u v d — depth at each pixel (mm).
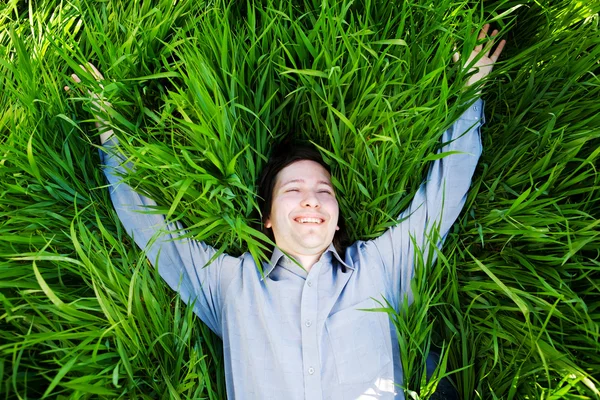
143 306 1138
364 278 1153
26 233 1090
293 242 1118
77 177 1222
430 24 1253
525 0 1335
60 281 1033
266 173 1238
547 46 1307
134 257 1180
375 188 1249
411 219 1179
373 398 1063
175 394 1024
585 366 1053
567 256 1027
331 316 1107
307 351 1067
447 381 1237
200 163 1152
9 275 985
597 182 1150
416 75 1235
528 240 1185
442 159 1176
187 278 1173
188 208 1151
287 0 1317
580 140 1128
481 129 1338
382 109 1207
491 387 1147
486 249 1270
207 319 1186
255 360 1078
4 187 1102
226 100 1220
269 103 1207
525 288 1162
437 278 1178
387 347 1107
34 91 1155
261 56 1237
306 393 1048
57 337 906
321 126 1295
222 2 1326
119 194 1186
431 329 1224
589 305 1091
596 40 1208
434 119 1171
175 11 1297
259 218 1271
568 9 1305
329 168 1267
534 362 1088
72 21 1292
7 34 1311
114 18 1303
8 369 887
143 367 1057
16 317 917
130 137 1114
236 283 1141
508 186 1241
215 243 1228
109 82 1168
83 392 899
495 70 1275
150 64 1245
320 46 1229
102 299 1001
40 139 1142
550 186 1186
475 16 1342
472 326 1183
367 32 1128
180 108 1070
